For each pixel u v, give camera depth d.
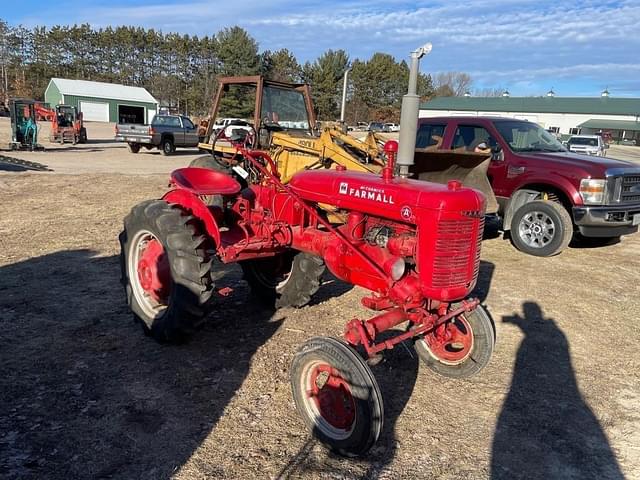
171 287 4.17
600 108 61.50
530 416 3.63
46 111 26.09
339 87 55.84
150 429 3.27
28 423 3.27
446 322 3.97
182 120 23.31
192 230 4.17
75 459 2.97
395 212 3.52
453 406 3.71
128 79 77.69
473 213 3.41
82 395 3.60
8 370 3.87
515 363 4.41
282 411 3.52
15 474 2.82
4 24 72.44
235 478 2.88
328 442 3.15
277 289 5.15
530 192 7.98
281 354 4.30
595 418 3.65
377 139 8.18
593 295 6.13
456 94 93.94
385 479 2.94
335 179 3.93
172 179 4.38
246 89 9.25
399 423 3.48
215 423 3.36
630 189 7.53
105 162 18.58
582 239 9.08
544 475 3.05
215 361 4.14
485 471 3.05
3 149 21.19
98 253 6.69
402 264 3.45
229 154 8.81
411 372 4.15
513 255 7.74
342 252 3.86
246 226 4.58
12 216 8.63
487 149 7.96
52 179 12.91
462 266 3.44
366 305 3.73
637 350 4.77
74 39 76.44
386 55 65.69
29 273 5.89
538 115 62.75
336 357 3.07
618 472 3.11
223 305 5.31
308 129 9.67
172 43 74.25
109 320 4.78
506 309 5.61
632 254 8.20
